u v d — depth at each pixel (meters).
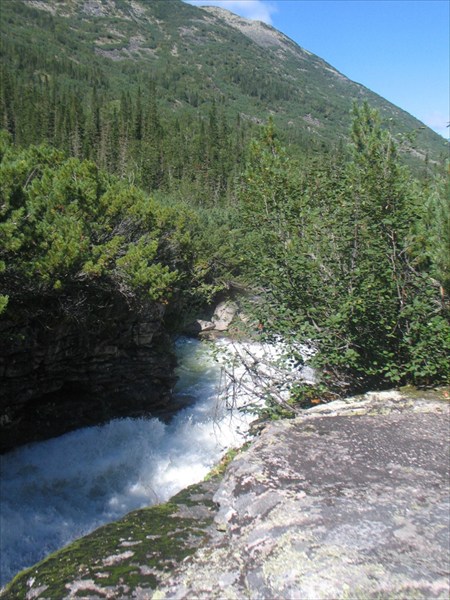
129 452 13.38
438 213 5.55
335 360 5.75
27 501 11.06
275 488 2.99
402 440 3.63
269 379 6.40
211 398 17.58
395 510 2.66
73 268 12.54
